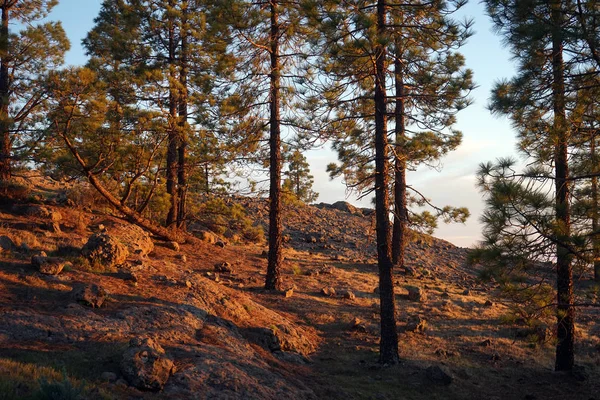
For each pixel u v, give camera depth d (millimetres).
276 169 21609
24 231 18391
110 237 17391
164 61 26406
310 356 15539
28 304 11914
